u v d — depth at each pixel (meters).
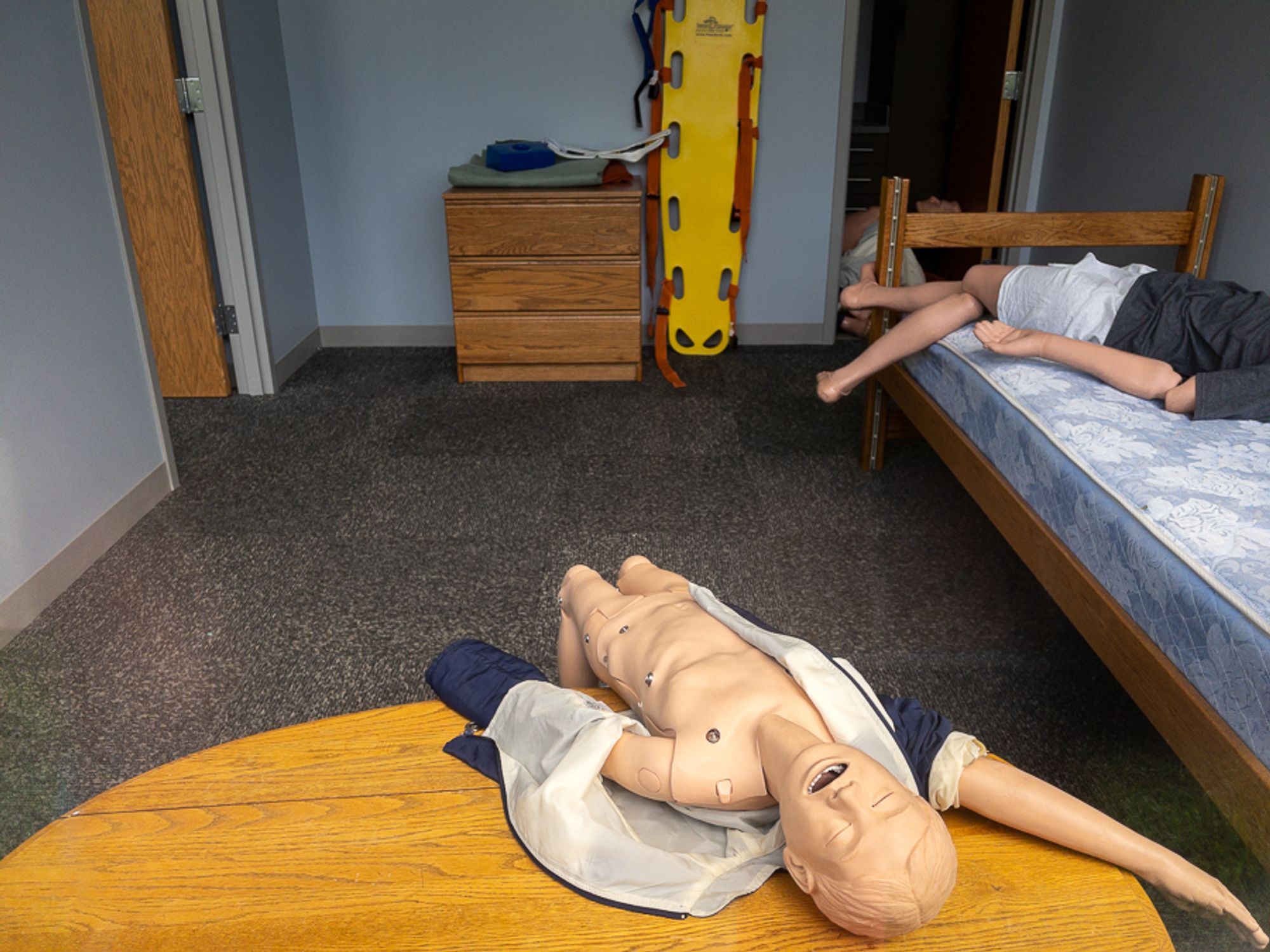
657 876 0.92
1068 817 0.94
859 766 0.84
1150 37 3.02
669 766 0.97
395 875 0.94
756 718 0.98
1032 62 3.75
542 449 3.12
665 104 3.82
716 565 2.38
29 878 0.95
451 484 2.87
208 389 3.63
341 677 1.95
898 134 4.96
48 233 2.29
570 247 3.53
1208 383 1.87
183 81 3.26
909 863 0.77
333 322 4.24
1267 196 2.46
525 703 1.12
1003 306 2.37
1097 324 2.19
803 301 4.22
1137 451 1.71
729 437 3.21
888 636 2.08
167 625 2.14
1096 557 1.58
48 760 1.71
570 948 0.86
